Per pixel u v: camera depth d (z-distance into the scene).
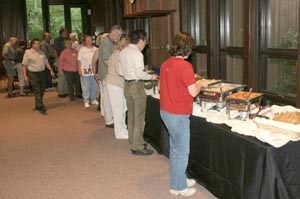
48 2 11.38
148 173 3.48
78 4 11.66
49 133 5.12
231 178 2.58
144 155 3.99
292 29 3.20
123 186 3.21
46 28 11.43
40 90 6.48
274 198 2.24
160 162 3.77
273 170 2.21
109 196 3.03
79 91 7.89
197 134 3.04
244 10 3.54
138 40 3.67
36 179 3.46
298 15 2.95
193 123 3.07
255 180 2.30
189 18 4.82
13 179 3.48
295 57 3.08
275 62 3.49
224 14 4.23
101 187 3.21
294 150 2.29
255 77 3.56
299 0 2.85
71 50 7.46
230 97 2.82
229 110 2.83
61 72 7.99
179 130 2.74
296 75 3.01
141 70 3.69
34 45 6.28
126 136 4.69
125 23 7.46
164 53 5.07
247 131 2.46
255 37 3.49
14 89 9.54
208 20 4.26
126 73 3.78
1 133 5.23
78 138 4.79
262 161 2.25
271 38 3.49
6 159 4.06
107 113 5.24
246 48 3.56
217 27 4.26
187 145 2.81
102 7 8.89
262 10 3.44
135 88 3.77
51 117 6.16
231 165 2.56
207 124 2.85
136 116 3.89
